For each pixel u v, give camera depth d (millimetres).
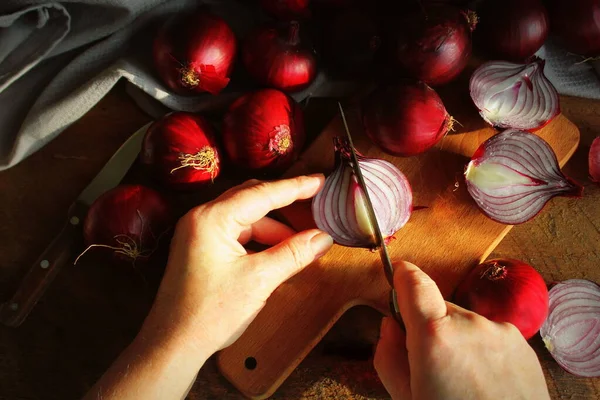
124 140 627
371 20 586
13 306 580
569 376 594
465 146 608
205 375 584
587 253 611
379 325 597
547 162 593
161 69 580
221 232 506
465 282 579
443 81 588
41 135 602
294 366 570
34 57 587
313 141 609
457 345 483
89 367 590
